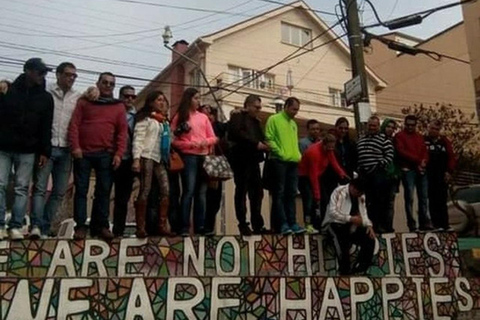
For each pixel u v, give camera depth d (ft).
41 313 17.69
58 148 20.17
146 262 20.72
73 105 20.77
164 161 21.15
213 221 23.18
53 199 20.30
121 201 21.40
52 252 19.61
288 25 68.39
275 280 20.59
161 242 21.07
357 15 30.25
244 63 63.41
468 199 35.50
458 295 23.58
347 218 21.75
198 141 21.77
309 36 69.56
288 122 23.73
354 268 22.35
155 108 21.27
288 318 20.42
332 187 24.85
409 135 25.73
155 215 21.52
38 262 19.38
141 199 20.58
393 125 25.90
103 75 20.61
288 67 66.90
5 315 17.28
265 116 59.82
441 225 25.96
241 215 22.45
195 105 22.41
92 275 19.90
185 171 21.62
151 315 18.80
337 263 23.21
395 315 22.12
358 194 22.12
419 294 22.81
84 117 20.31
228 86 59.41
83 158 19.98
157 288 19.08
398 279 22.56
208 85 54.54
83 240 20.02
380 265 23.89
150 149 20.74
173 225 22.08
